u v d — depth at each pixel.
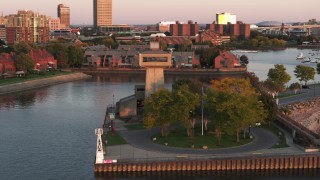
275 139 179.75
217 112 172.50
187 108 179.25
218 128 173.50
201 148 167.75
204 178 151.88
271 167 157.12
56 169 160.50
